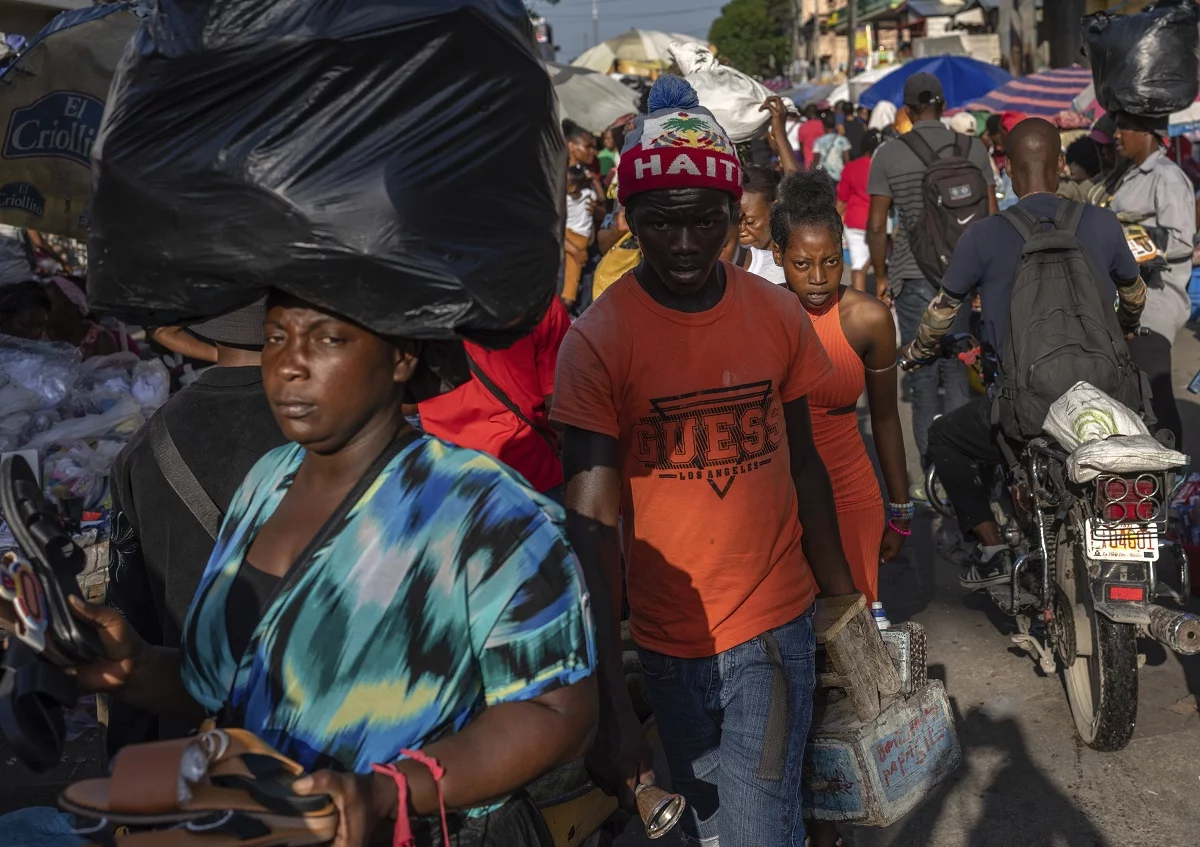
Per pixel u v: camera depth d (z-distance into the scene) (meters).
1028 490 4.00
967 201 5.89
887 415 3.50
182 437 2.20
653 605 2.44
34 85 4.96
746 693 2.39
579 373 2.32
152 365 5.21
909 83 6.65
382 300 1.37
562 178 1.59
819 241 3.15
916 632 2.92
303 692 1.42
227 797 1.20
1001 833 3.34
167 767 1.18
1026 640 4.26
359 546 1.43
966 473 4.47
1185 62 5.18
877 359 3.37
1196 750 3.70
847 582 2.71
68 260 6.62
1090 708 3.77
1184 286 5.18
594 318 2.36
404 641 1.41
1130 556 3.48
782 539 2.45
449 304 1.40
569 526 2.31
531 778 1.42
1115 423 3.61
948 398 6.14
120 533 2.28
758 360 2.37
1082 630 3.74
